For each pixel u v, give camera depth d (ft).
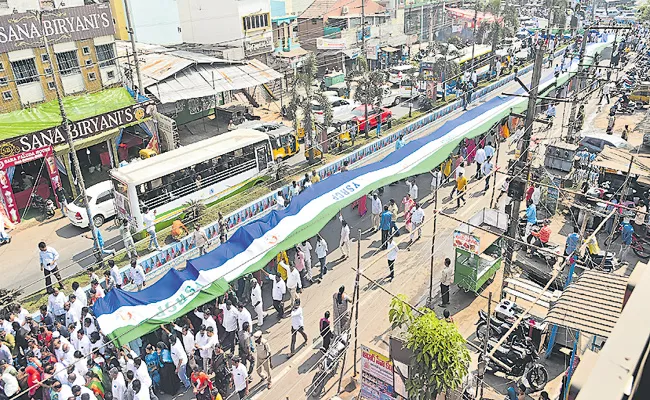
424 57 162.40
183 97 106.01
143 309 43.88
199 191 75.15
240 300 55.31
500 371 44.16
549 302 44.86
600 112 122.11
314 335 50.98
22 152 75.51
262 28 155.74
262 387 44.83
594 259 56.13
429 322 33.06
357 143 104.01
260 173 83.71
